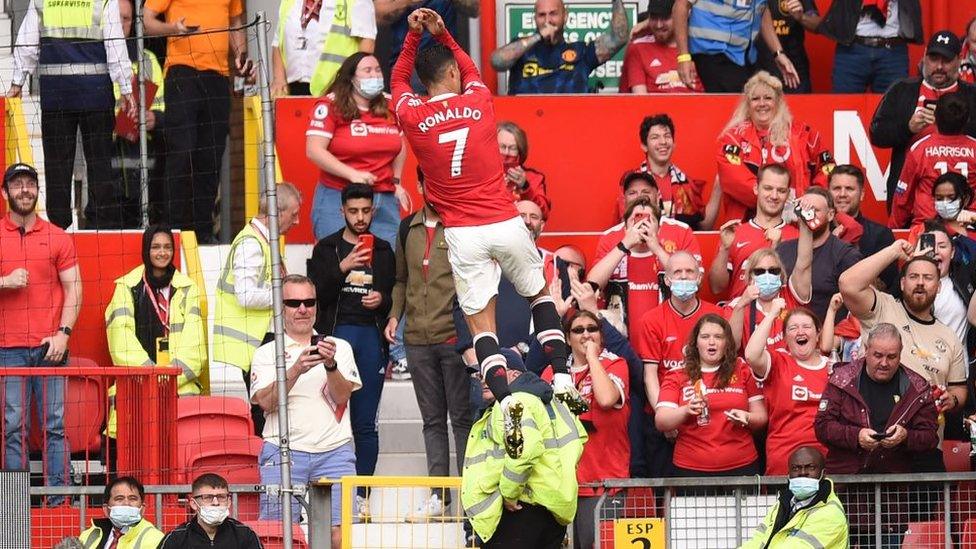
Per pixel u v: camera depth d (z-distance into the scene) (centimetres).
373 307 4409
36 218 4491
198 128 5131
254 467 4166
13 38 5488
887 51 5653
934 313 4547
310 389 4141
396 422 4784
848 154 5534
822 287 4547
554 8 5481
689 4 5550
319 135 4866
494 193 3322
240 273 4584
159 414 4059
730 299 4806
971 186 5103
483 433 3378
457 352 4316
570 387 3325
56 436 4175
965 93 5269
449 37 3419
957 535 3900
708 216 5203
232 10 5247
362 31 5309
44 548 3922
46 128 4984
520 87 5534
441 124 3303
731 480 3828
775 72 5662
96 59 4947
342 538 3759
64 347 4438
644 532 3734
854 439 3906
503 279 4303
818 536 3647
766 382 4144
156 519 3850
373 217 4875
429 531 3959
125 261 4844
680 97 5488
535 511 3331
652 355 4312
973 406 4353
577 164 5475
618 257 4638
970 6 5991
